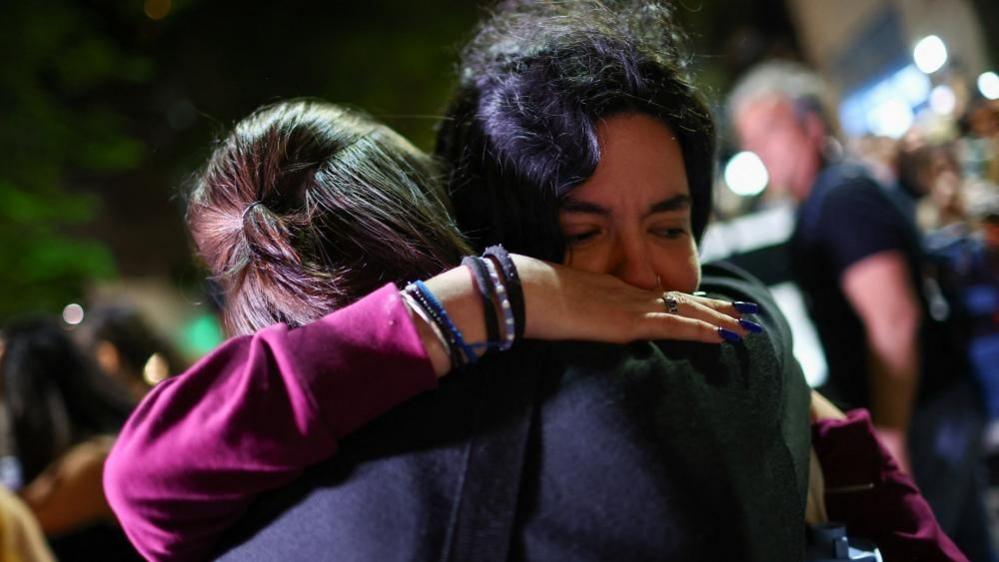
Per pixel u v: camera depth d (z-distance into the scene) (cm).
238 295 99
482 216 107
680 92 102
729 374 89
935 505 231
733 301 101
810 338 242
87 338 301
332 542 83
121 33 669
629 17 110
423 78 738
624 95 97
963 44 339
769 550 83
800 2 652
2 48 564
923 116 310
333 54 739
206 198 105
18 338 251
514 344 87
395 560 81
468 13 743
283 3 737
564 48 102
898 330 226
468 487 81
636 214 97
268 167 100
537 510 81
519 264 88
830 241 233
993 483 274
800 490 93
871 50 544
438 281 86
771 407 92
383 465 83
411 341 82
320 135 104
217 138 120
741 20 697
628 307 89
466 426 84
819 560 98
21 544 194
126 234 695
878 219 228
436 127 124
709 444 83
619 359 85
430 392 85
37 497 240
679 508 80
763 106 253
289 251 95
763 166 262
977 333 236
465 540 80
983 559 233
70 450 246
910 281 228
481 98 109
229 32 730
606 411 82
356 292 95
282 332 85
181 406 87
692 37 121
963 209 247
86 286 574
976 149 247
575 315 87
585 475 81
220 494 84
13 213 542
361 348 82
